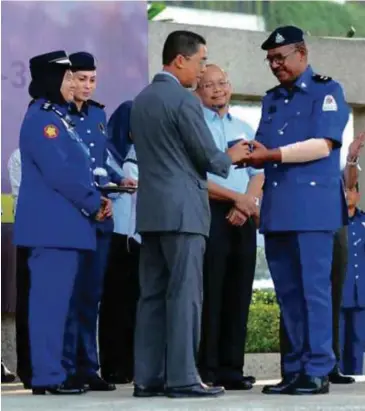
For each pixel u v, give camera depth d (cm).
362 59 1192
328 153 770
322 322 775
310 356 777
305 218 770
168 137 746
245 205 841
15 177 949
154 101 750
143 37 1058
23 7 1005
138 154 759
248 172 883
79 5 1030
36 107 792
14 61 999
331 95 774
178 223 740
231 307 862
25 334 872
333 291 905
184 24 1106
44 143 780
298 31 785
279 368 1117
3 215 986
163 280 770
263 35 1147
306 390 772
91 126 855
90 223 793
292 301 793
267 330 1116
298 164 775
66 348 823
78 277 825
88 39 1033
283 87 793
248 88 1138
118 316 916
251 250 862
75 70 847
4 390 890
